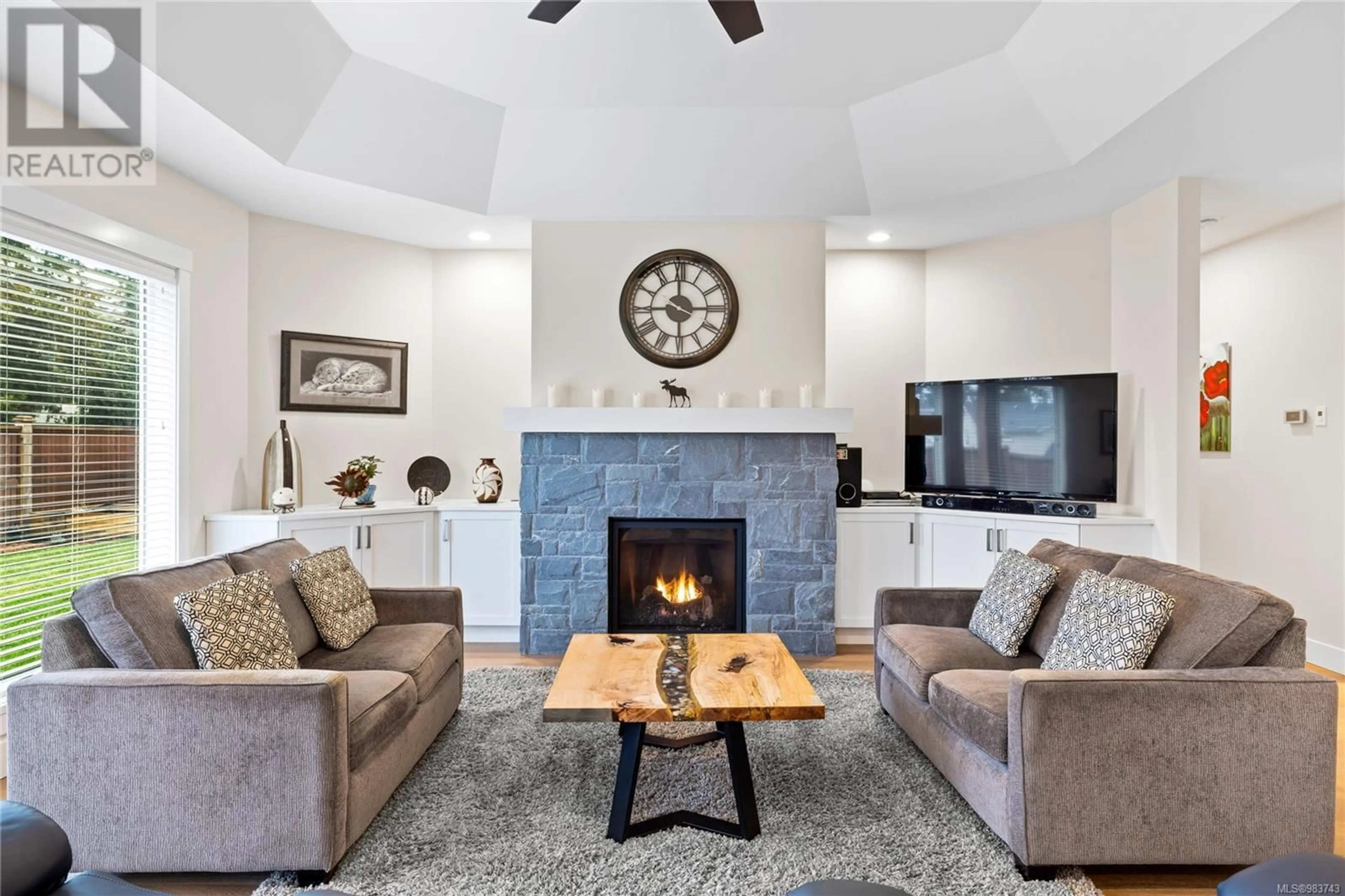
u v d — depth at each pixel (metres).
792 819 2.18
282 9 2.69
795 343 4.20
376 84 3.22
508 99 3.44
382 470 4.61
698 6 2.70
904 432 4.75
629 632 4.11
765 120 3.56
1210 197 3.72
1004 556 2.96
